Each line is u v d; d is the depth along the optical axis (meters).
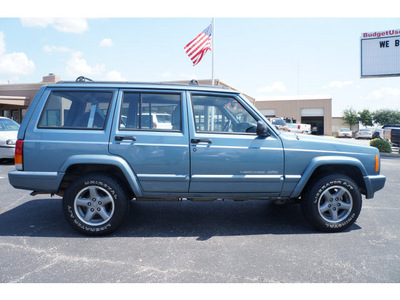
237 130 3.96
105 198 3.78
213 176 3.79
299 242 3.66
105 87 3.88
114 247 3.47
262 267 3.02
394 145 21.02
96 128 3.78
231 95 3.98
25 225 4.19
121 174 3.90
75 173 4.00
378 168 4.14
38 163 3.72
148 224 4.29
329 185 3.90
